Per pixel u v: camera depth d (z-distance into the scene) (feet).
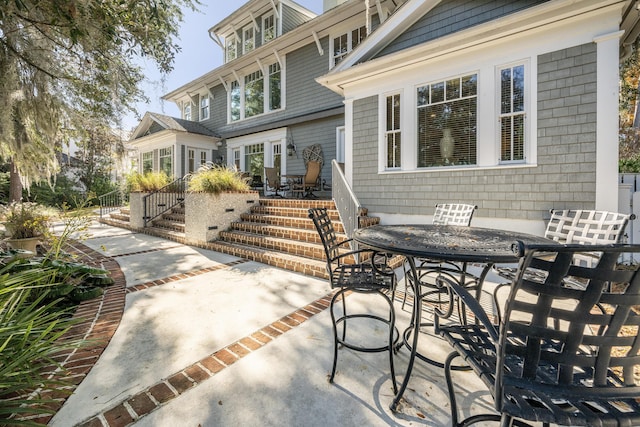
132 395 5.57
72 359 6.72
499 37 14.23
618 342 3.19
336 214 18.53
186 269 14.60
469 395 5.68
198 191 20.71
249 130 35.35
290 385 5.92
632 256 12.05
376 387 5.90
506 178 14.65
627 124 35.04
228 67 36.68
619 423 3.07
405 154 18.06
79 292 10.27
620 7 11.83
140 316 9.09
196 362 6.66
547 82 13.51
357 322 8.79
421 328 8.38
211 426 4.89
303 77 31.55
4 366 5.11
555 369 3.96
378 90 19.08
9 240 16.76
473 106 15.74
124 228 29.71
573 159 12.97
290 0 34.91
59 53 12.75
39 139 13.23
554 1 12.24
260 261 16.07
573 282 7.91
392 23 18.26
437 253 5.20
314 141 30.66
